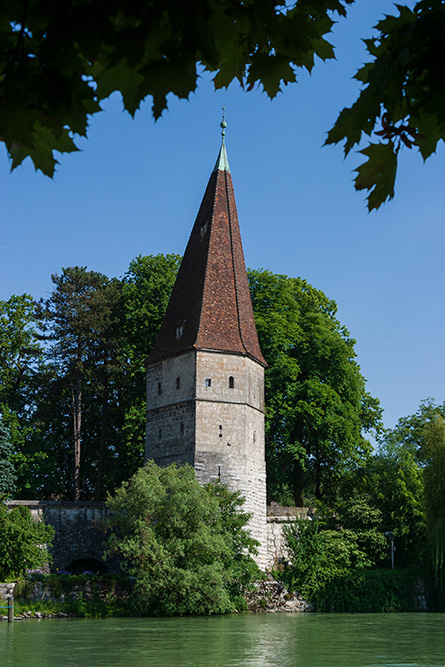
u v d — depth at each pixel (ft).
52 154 10.33
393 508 170.60
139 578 123.13
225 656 65.46
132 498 126.31
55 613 121.39
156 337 180.75
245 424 157.17
